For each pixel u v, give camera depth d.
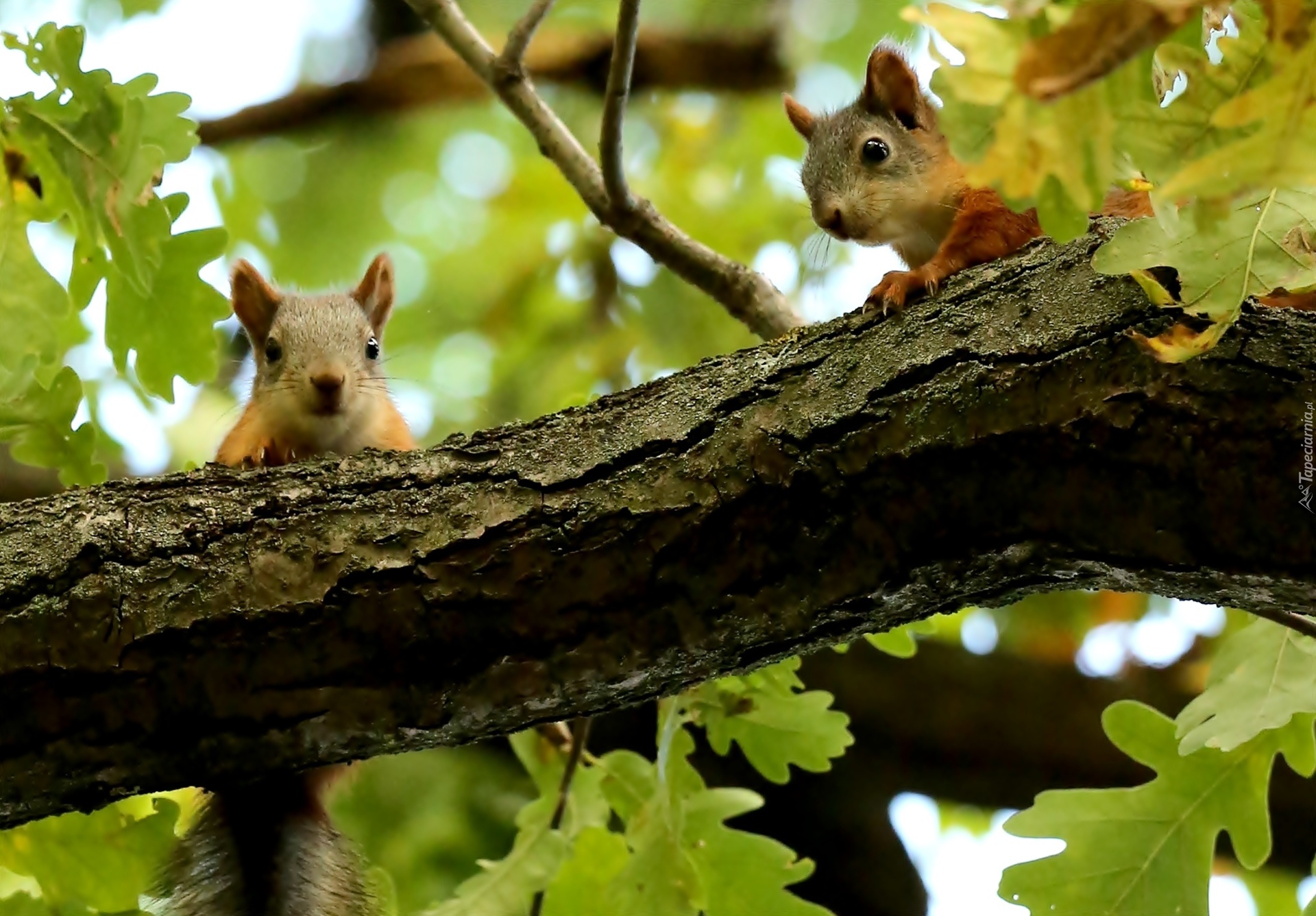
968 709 13.60
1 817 5.97
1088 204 4.00
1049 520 5.44
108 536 5.87
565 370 16.25
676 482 5.82
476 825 13.12
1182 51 3.91
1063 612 14.33
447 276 17.31
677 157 16.97
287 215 16.94
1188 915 7.61
